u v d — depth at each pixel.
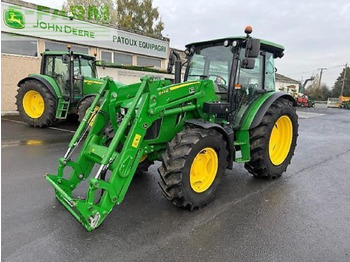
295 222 2.84
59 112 7.38
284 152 4.29
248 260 2.22
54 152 5.09
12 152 5.03
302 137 8.18
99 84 7.48
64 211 2.87
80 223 2.62
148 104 2.72
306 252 2.34
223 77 3.86
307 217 2.95
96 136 3.15
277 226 2.75
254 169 3.96
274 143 4.23
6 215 2.76
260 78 4.13
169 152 2.88
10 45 9.39
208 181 3.18
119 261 2.15
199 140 2.89
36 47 10.10
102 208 2.47
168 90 2.89
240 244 2.42
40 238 2.40
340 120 13.85
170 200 2.92
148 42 14.53
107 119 3.22
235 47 3.58
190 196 2.92
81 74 7.96
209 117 3.41
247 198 3.40
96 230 2.56
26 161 4.52
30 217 2.73
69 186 3.00
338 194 3.61
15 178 3.75
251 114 3.71
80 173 3.07
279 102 4.11
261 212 3.04
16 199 3.11
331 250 2.38
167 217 2.86
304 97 27.64
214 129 3.12
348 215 3.02
